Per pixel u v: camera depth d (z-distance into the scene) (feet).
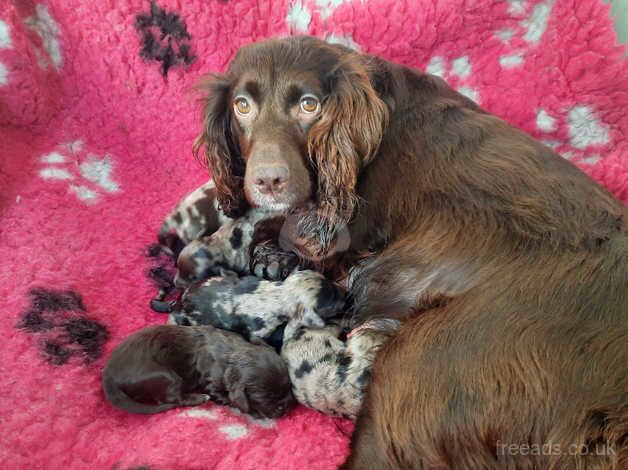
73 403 1.26
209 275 1.68
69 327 1.42
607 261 0.99
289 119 1.26
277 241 1.61
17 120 1.89
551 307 0.97
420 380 1.00
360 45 1.82
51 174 1.85
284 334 1.47
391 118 1.32
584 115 1.71
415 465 0.99
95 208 1.86
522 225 1.09
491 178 1.17
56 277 1.54
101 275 1.63
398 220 1.26
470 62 1.80
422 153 1.27
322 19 1.83
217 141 1.47
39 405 1.23
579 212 1.09
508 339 0.96
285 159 1.22
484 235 1.11
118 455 1.18
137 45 1.92
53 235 1.68
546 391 0.89
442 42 1.79
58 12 1.88
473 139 1.25
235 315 1.53
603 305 0.94
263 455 1.19
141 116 2.01
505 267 1.05
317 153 1.29
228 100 1.38
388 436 1.02
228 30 1.90
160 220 1.90
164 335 1.35
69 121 1.98
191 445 1.18
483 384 0.94
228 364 1.34
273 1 1.87
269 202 1.27
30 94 1.86
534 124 1.77
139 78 1.96
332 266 1.50
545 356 0.92
